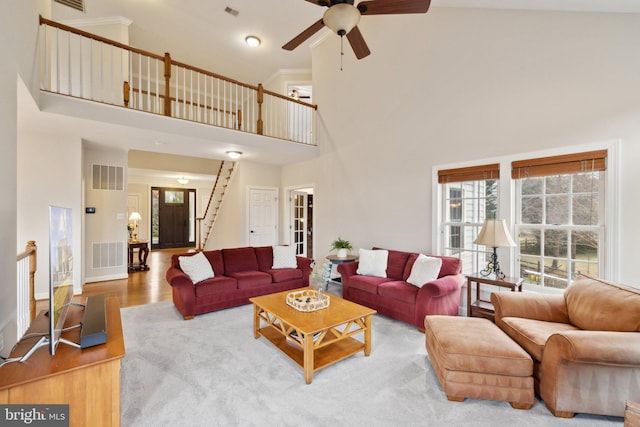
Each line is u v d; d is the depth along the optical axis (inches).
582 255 117.3
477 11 143.7
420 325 128.6
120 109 152.8
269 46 244.2
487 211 146.3
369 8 92.4
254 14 205.9
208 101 308.0
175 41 237.6
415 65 170.9
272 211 283.3
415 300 131.6
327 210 231.8
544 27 123.0
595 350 70.1
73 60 196.1
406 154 175.9
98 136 175.8
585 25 112.9
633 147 103.0
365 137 201.3
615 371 71.9
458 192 157.2
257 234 272.4
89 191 209.5
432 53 162.6
